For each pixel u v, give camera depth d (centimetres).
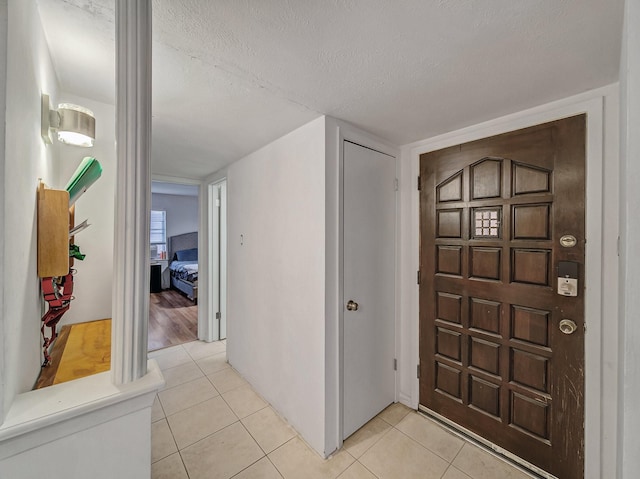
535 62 108
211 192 338
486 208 166
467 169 174
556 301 141
